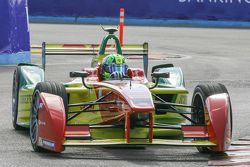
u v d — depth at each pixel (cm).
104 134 2700
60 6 10625
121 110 2508
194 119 2775
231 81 5075
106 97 2656
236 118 3553
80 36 8538
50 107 2477
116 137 2677
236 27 10625
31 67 3162
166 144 2455
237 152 2661
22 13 5975
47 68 5709
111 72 2811
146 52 3466
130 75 2848
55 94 2530
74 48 3403
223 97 2588
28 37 6028
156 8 10644
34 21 10625
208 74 5462
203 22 10669
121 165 2378
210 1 10625
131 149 2697
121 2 10575
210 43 8294
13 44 5878
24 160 2444
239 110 3819
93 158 2494
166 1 10625
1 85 4603
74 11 10606
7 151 2620
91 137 2498
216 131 2505
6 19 5812
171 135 2812
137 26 10281
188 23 10675
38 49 7281
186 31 9756
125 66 2847
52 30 9312
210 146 2502
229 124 2550
